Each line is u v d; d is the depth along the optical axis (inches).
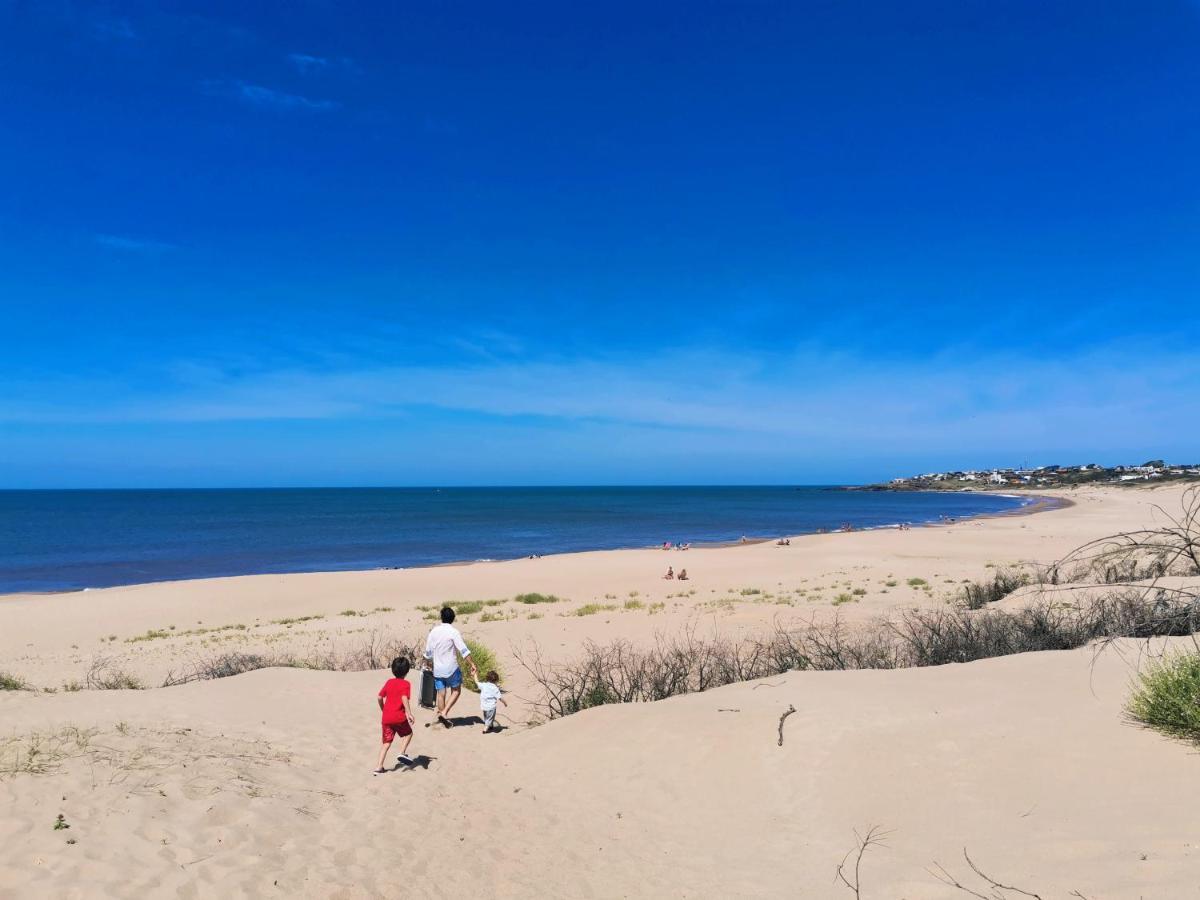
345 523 3624.5
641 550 1926.7
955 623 431.8
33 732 256.4
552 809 237.1
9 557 2092.8
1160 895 124.6
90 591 1295.5
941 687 281.9
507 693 439.8
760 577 1277.1
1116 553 229.9
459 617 941.2
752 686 323.6
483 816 233.8
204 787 219.9
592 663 431.5
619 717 313.7
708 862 184.5
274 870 179.8
